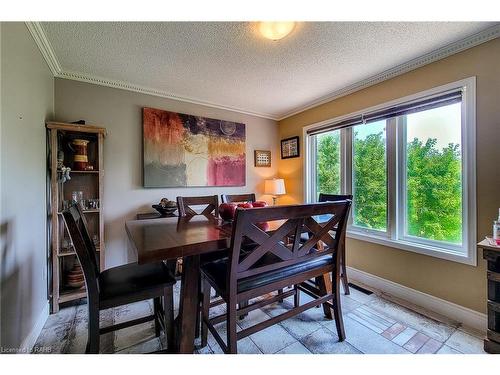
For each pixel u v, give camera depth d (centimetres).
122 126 257
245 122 352
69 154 228
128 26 159
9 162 127
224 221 162
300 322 178
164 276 136
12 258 130
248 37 173
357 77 240
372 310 194
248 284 121
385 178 240
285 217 119
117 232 254
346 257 269
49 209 201
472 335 161
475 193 172
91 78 236
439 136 199
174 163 286
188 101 301
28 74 155
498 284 140
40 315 173
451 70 185
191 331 126
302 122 341
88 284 113
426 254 200
